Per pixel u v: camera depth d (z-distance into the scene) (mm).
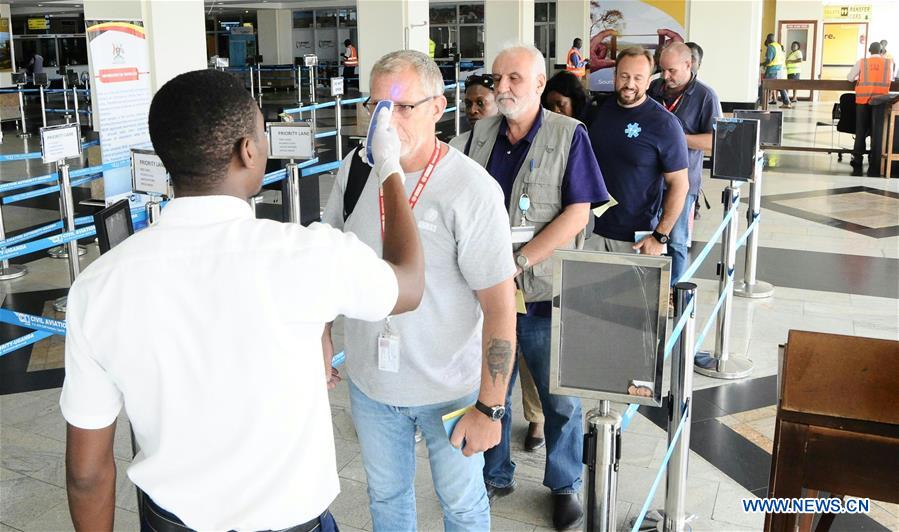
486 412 1978
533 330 2842
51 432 3791
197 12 8180
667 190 3809
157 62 7789
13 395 4203
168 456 1280
